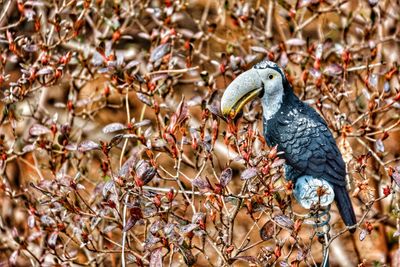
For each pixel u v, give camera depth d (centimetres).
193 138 823
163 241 771
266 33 1191
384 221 1173
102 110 1500
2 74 1059
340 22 1414
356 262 1238
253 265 816
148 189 827
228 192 827
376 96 1032
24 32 1239
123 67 962
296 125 861
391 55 1238
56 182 891
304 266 1210
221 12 1267
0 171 1047
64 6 1063
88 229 1030
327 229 855
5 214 1186
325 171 856
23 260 1170
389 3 1266
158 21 1195
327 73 1026
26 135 1239
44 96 1305
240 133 865
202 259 1114
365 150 1156
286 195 838
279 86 856
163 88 1083
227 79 1188
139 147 1052
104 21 1221
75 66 1337
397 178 798
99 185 963
